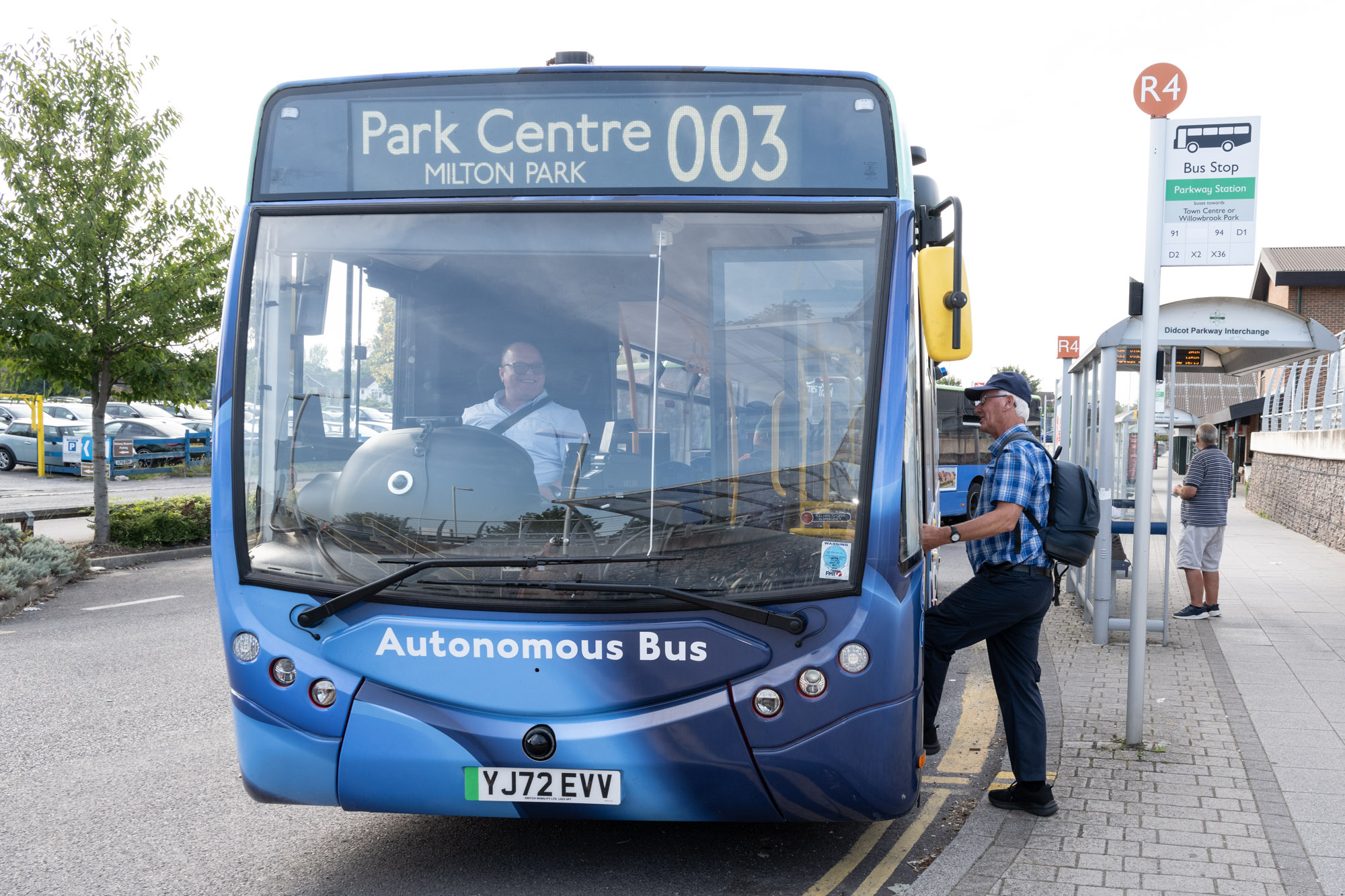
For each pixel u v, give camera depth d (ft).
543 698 11.81
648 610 11.72
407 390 13.03
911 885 13.28
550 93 13.23
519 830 15.65
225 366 12.83
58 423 94.63
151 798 17.15
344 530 12.32
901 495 12.16
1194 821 15.11
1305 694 22.88
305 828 15.79
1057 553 15.19
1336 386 59.21
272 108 13.52
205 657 28.04
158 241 48.39
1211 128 18.51
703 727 11.71
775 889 13.39
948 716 22.38
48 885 13.65
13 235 45.06
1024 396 15.85
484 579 11.91
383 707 11.99
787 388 12.44
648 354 12.69
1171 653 27.45
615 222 13.03
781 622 11.66
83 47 46.98
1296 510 67.10
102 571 45.75
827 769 11.80
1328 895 12.59
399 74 13.42
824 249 12.76
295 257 13.19
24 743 20.18
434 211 13.15
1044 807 15.44
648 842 15.11
